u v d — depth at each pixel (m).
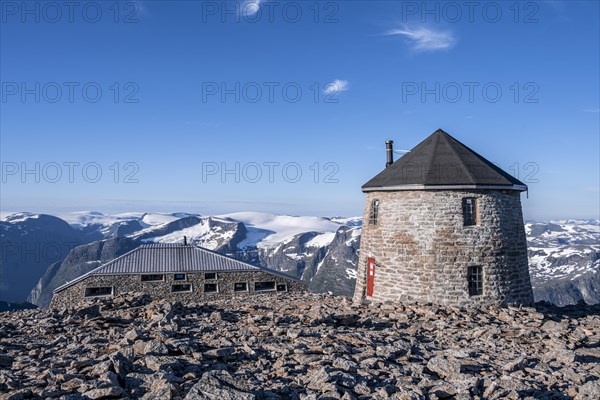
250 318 16.02
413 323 17.38
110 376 8.21
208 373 8.30
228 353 10.80
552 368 11.28
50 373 8.81
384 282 23.38
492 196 22.59
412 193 22.84
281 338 13.06
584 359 12.42
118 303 21.66
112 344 11.83
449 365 10.40
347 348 11.82
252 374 9.40
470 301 21.45
